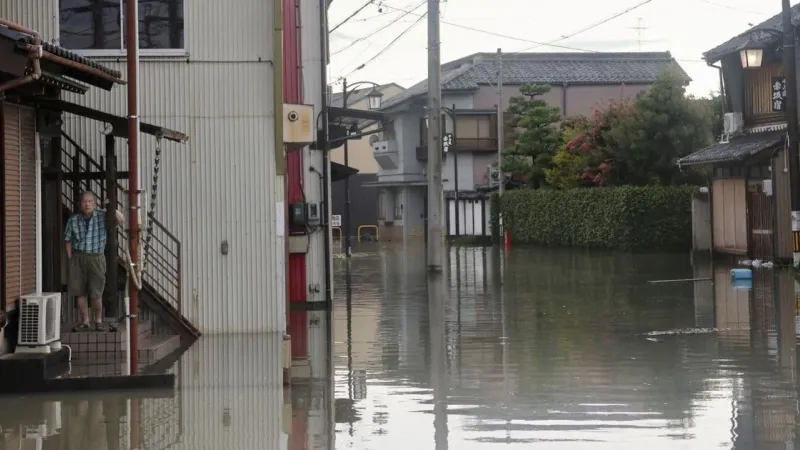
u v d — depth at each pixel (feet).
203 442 27.35
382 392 34.99
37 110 38.24
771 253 90.68
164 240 48.67
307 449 26.68
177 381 36.83
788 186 86.22
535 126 144.15
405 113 183.01
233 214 49.03
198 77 48.85
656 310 58.18
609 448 26.50
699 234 102.47
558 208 129.80
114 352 41.09
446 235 167.22
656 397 33.32
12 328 36.14
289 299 63.36
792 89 78.23
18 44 30.68
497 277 85.97
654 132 118.93
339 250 146.82
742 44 94.68
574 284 76.33
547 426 29.22
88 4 48.55
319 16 66.28
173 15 48.91
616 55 177.27
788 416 30.14
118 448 26.66
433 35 95.96
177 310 46.88
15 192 36.22
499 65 151.94
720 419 29.84
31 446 26.89
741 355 41.60
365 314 60.44
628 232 112.98
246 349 44.55
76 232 41.37
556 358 41.98
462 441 27.53
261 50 49.03
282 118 49.16
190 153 48.85
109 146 41.83
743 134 100.37
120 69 48.75
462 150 168.55
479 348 45.27
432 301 67.21
